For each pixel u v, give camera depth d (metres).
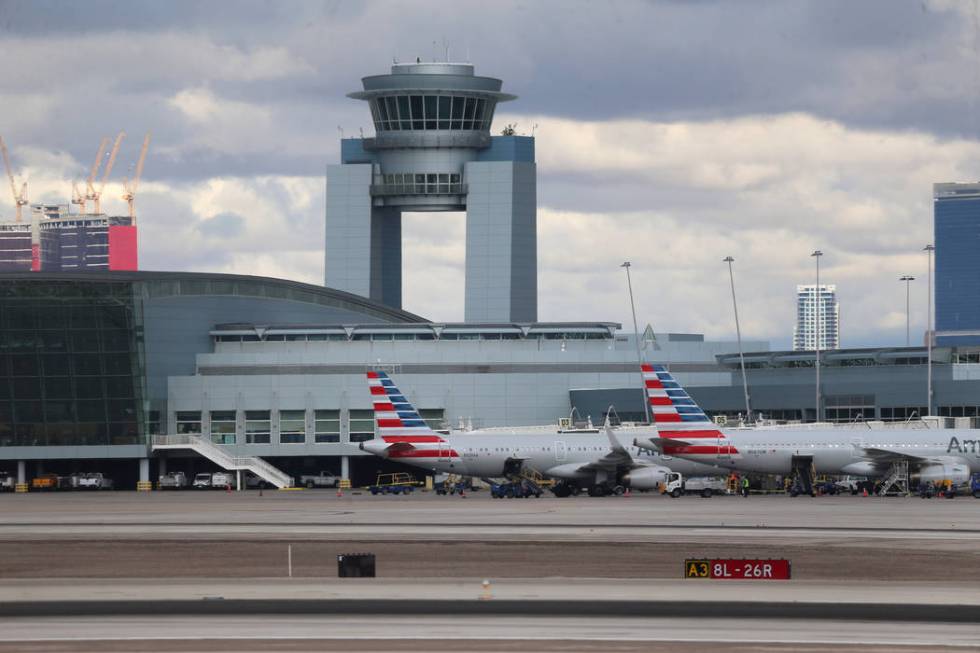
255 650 95.75
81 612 113.94
